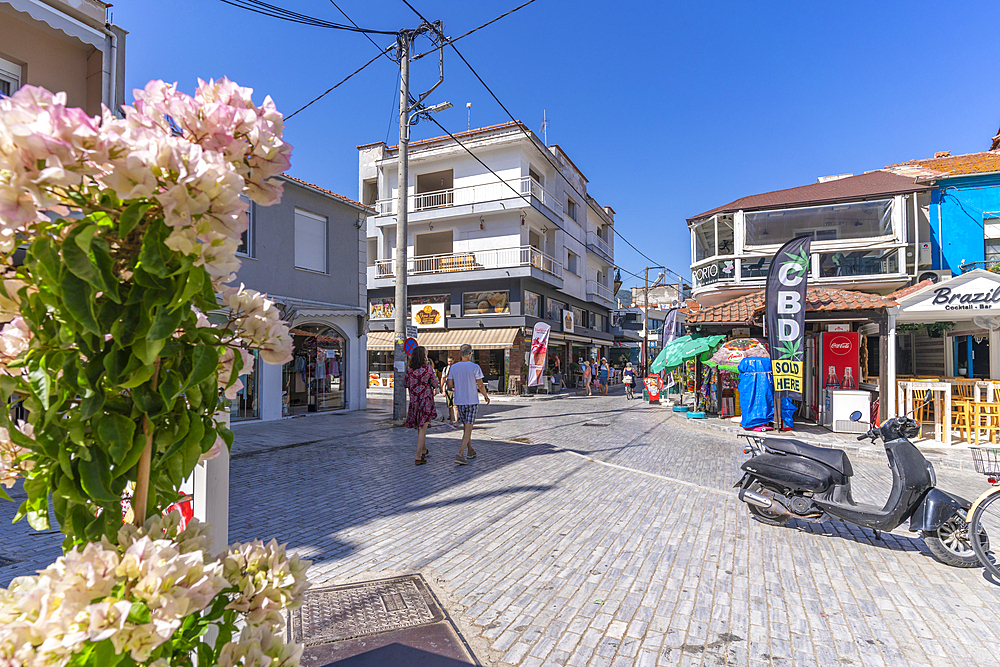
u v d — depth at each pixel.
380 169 27.58
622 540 4.64
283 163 1.15
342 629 3.04
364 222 16.28
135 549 0.91
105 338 1.02
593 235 35.94
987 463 7.70
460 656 2.79
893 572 4.00
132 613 0.86
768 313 10.77
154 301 0.97
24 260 0.97
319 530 4.84
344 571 3.91
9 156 0.84
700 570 4.00
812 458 4.89
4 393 1.02
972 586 3.76
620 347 47.31
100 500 1.01
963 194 16.86
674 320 20.38
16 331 1.08
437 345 24.44
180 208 0.93
